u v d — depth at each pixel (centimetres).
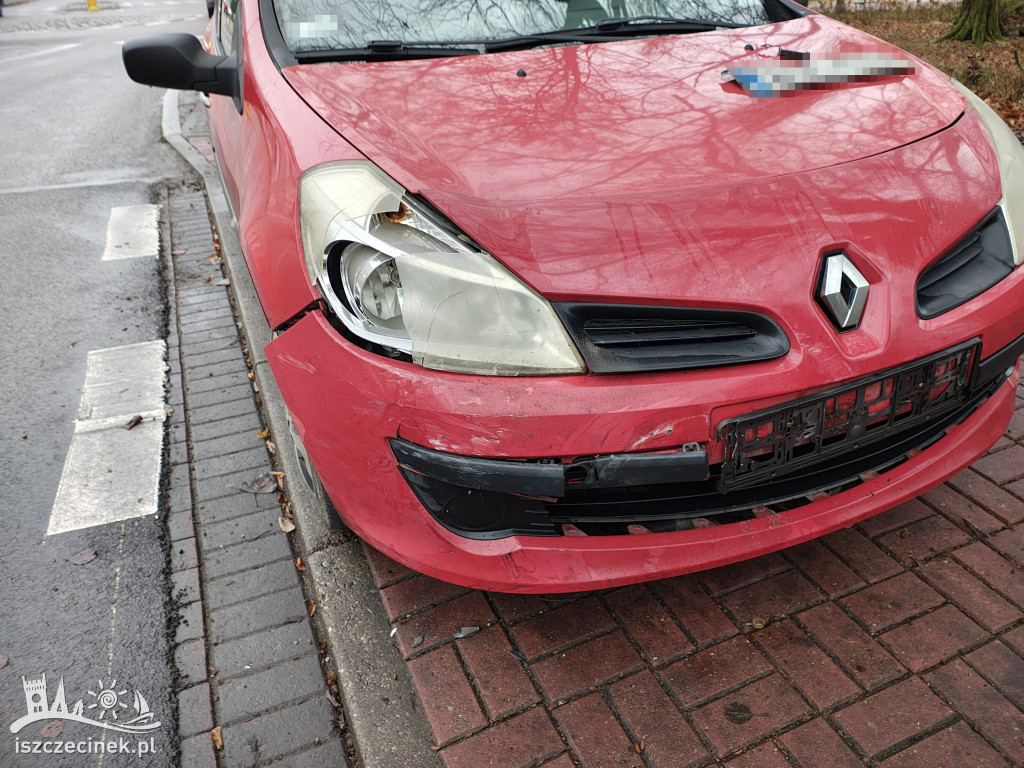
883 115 203
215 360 362
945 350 176
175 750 186
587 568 174
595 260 162
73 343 384
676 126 197
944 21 1079
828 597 209
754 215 169
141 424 316
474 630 205
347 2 267
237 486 277
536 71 229
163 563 244
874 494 188
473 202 171
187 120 795
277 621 221
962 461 198
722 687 186
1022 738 170
